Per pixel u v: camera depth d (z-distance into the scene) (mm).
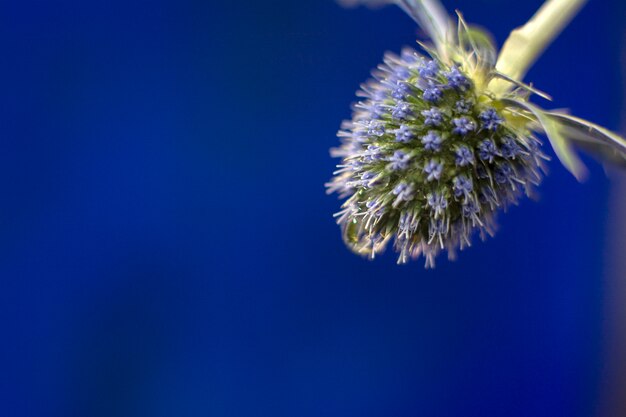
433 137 116
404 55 121
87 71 201
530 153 117
